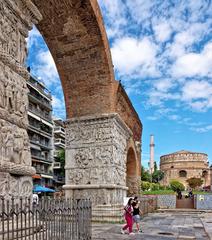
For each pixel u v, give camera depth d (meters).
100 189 17.39
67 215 7.77
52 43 16.42
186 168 82.88
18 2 8.66
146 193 40.28
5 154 7.50
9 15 8.26
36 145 58.72
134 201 14.48
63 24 15.06
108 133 17.77
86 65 17.06
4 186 7.21
